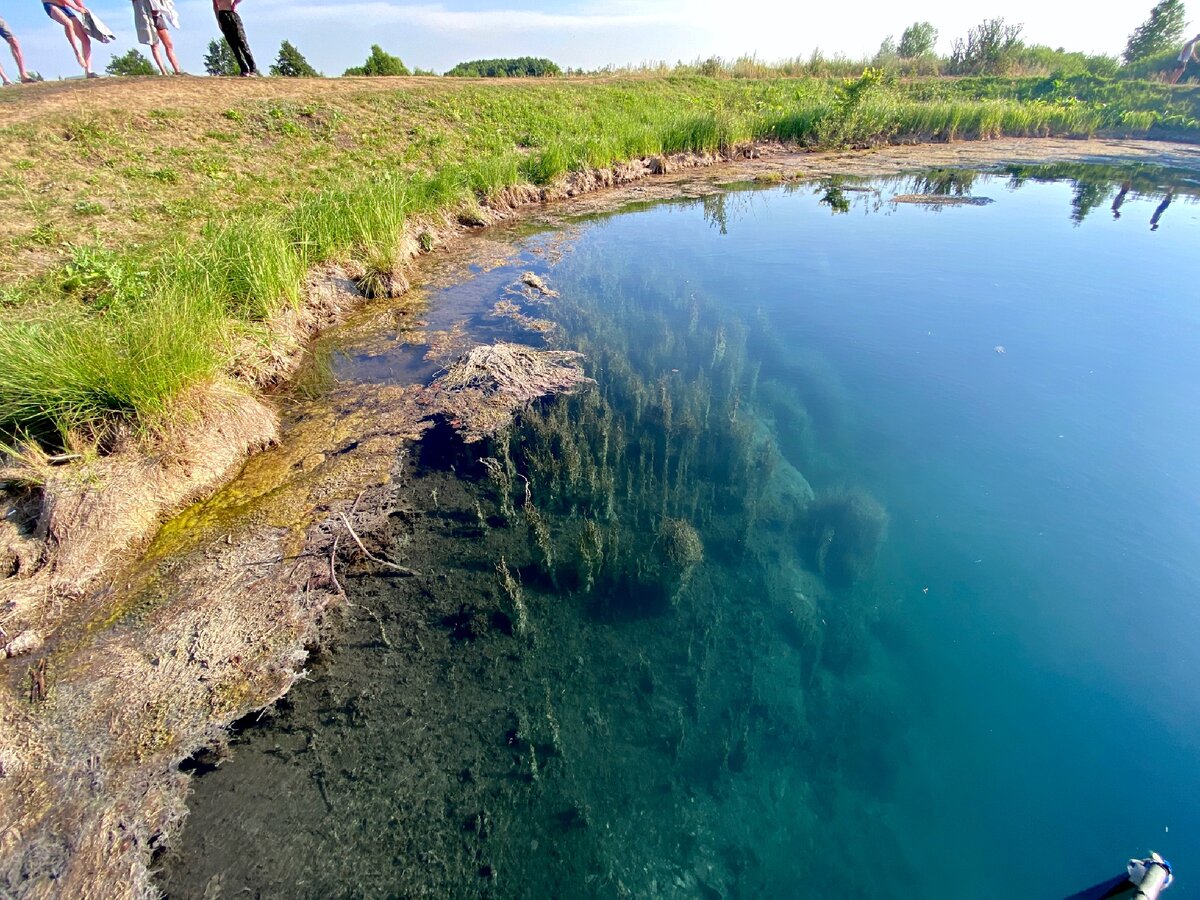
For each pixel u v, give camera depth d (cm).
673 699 360
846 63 2723
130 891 267
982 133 1978
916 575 436
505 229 1165
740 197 1366
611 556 439
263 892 273
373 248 891
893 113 1914
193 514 466
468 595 418
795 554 457
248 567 421
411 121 1368
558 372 658
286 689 353
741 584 432
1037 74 2588
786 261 977
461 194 1165
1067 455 529
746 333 748
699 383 634
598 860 290
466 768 322
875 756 335
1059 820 300
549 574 434
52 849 270
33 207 766
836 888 283
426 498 498
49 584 384
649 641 393
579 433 562
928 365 673
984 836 298
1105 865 279
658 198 1352
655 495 506
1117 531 452
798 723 351
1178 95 2164
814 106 1927
